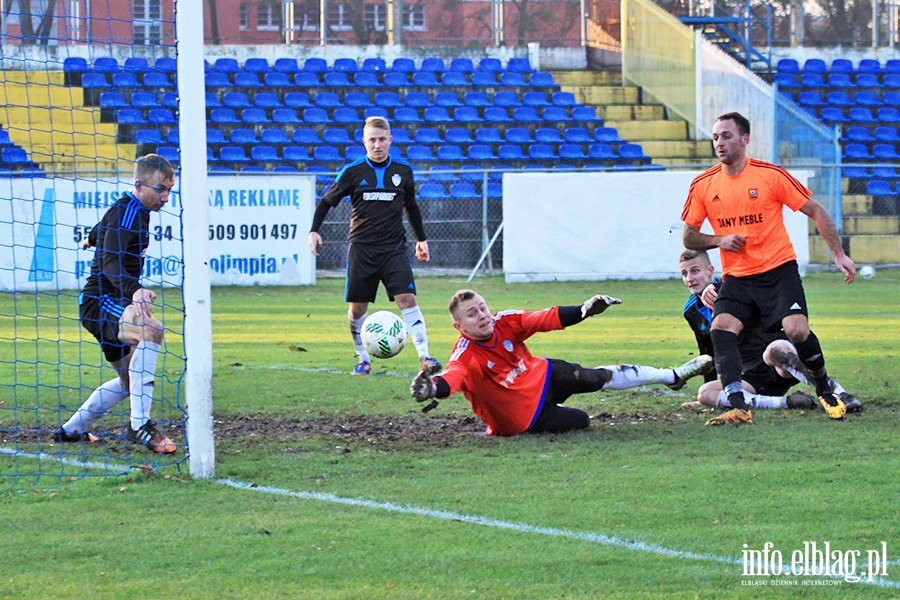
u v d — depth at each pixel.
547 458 15.39
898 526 11.91
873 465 14.74
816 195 57.22
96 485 13.90
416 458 15.49
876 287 47.38
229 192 48.09
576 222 50.12
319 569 10.61
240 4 71.00
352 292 24.34
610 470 14.59
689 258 19.44
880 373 23.77
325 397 21.06
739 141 17.66
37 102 57.91
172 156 57.50
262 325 34.97
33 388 22.27
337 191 24.25
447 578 10.34
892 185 63.22
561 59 75.31
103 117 58.38
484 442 16.62
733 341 18.06
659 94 69.38
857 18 79.81
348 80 68.56
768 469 14.51
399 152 63.12
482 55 74.38
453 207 55.25
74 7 58.53
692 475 14.22
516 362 16.73
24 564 10.84
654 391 21.77
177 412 19.64
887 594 9.93
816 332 31.98
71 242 45.44
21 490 13.68
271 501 13.12
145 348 15.91
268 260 48.72
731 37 78.19
